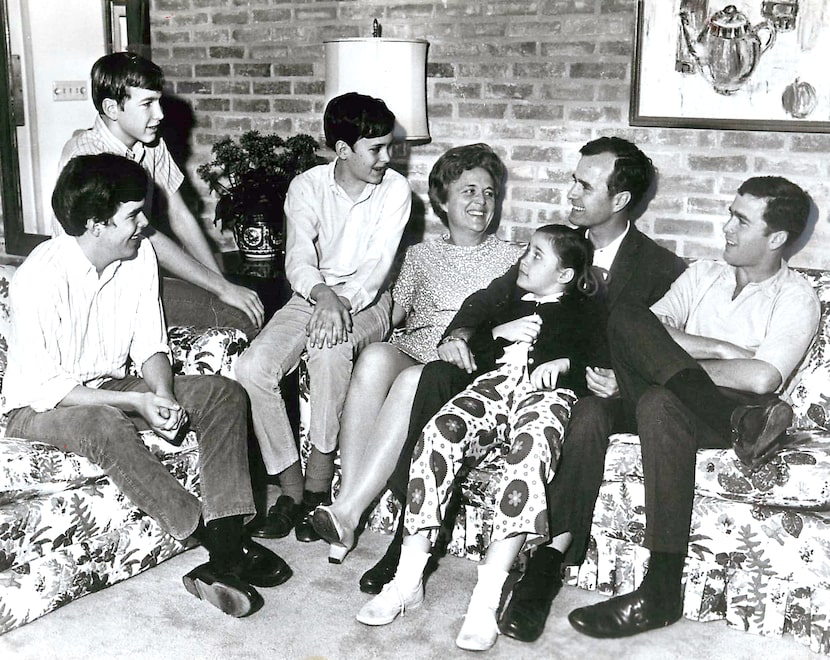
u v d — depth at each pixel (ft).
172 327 9.91
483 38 11.56
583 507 7.95
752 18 10.00
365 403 9.12
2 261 15.21
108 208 7.95
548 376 8.24
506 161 11.71
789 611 7.59
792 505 7.45
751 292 8.76
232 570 8.05
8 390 8.12
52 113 14.38
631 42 10.75
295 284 9.80
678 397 7.71
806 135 10.05
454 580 8.55
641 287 9.41
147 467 7.80
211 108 13.69
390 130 9.76
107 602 8.06
